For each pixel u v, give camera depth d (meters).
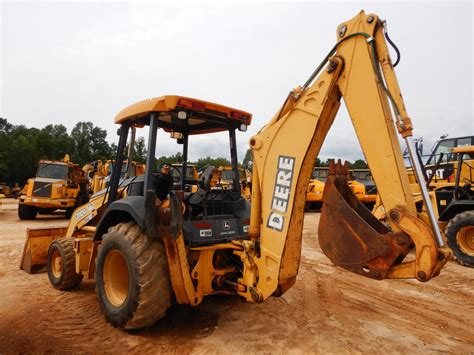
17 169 46.03
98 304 4.45
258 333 3.66
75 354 3.17
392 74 2.56
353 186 14.82
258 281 3.26
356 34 2.71
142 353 3.20
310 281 5.72
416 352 3.34
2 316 4.02
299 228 3.12
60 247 4.98
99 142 77.50
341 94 2.84
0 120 82.06
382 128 2.58
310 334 3.67
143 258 3.44
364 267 2.68
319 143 3.03
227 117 4.21
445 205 8.00
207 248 3.59
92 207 4.96
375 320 4.12
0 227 11.48
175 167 4.98
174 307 4.32
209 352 3.23
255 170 3.35
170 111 3.80
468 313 4.44
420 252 2.38
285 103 3.12
